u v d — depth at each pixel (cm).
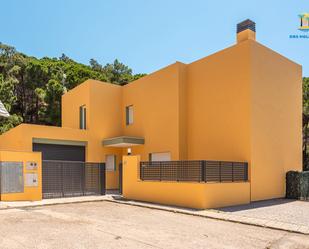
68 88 3753
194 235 715
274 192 1443
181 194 1188
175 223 865
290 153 1588
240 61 1389
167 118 1691
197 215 998
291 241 674
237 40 1564
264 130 1405
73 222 852
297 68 1695
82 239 657
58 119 3447
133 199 1402
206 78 1557
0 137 2044
